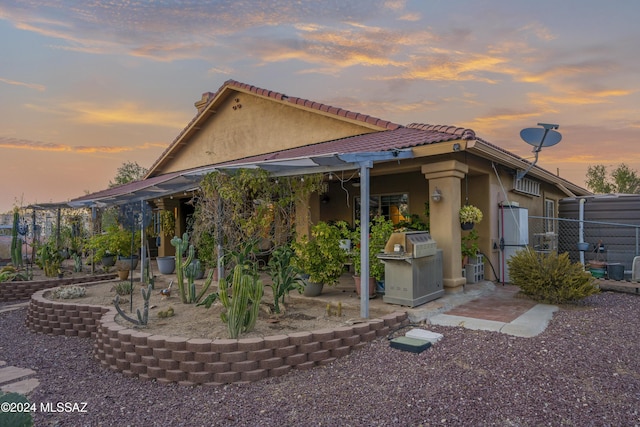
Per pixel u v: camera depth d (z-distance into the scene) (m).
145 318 6.24
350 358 5.36
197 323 6.34
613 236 12.53
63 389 4.93
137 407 4.34
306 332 5.36
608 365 4.79
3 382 5.21
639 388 4.21
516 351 5.19
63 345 6.99
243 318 5.44
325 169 7.28
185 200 17.61
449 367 4.80
